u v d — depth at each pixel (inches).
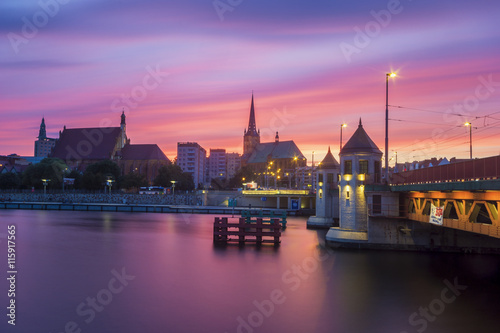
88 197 7204.7
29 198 7185.0
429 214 1804.9
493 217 1189.7
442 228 2162.9
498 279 1622.8
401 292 1444.4
